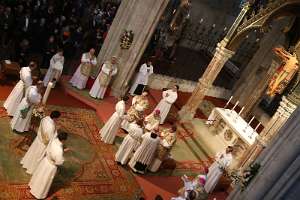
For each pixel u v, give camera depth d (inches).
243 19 597.9
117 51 625.0
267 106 839.7
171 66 809.5
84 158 480.4
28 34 629.0
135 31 604.7
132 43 611.5
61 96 585.0
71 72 649.0
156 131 527.2
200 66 885.2
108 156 504.4
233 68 945.5
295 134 275.9
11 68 540.1
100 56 642.2
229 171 586.6
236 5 1051.9
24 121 455.2
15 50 601.3
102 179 462.0
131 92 676.1
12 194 382.0
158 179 514.0
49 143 386.3
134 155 499.5
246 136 632.4
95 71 642.8
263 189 286.4
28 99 446.0
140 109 541.6
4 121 469.1
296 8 583.2
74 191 423.5
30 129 468.1
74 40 680.4
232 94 888.3
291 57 563.8
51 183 391.9
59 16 693.9
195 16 1020.5
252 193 292.7
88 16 746.2
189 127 676.1
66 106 565.6
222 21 1054.4
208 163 604.7
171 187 509.7
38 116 457.4
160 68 775.7
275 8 568.7
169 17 847.7
